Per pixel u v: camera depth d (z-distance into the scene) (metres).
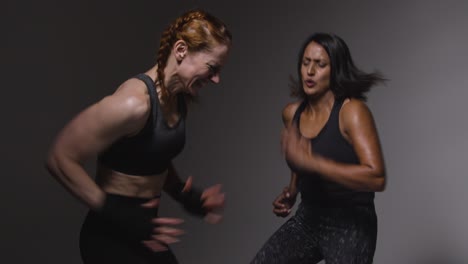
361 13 3.64
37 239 3.73
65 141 1.63
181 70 1.76
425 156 3.53
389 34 3.58
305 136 2.28
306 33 3.79
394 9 3.57
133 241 1.80
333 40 2.19
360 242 2.18
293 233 2.35
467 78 3.44
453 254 3.48
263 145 3.92
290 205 2.62
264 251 2.38
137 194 1.80
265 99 3.91
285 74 3.86
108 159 1.78
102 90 3.90
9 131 3.67
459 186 3.47
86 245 1.79
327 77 2.19
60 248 3.78
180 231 1.75
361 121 2.10
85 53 3.86
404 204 3.56
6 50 3.65
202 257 3.97
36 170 3.73
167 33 1.78
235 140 3.97
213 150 4.01
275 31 3.87
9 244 3.67
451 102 3.47
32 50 3.71
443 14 3.48
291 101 3.85
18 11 3.68
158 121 1.73
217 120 4.00
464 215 3.46
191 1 4.01
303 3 3.79
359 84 2.20
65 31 3.80
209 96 4.01
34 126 3.72
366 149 2.07
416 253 3.55
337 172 2.10
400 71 3.56
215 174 4.00
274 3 3.87
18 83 3.69
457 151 3.47
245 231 3.94
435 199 3.51
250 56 3.93
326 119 2.23
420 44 3.52
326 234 2.25
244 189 3.95
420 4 3.52
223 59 1.77
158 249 1.74
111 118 1.62
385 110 3.58
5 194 3.66
